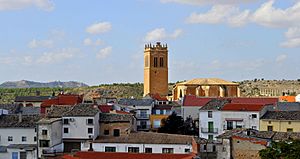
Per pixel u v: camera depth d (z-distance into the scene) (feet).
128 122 458.09
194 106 561.84
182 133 508.12
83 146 430.20
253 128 459.73
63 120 446.60
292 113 465.06
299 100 617.21
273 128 453.99
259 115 459.32
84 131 443.73
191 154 360.69
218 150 387.55
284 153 316.40
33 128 430.61
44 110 575.38
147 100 610.24
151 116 563.48
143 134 433.89
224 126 467.52
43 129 420.77
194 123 529.86
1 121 444.55
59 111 463.83
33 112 579.48
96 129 449.06
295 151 314.14
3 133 435.12
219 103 494.59
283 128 451.12
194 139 403.95
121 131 456.45
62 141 444.96
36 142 427.74
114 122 457.68
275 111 478.59
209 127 473.26
